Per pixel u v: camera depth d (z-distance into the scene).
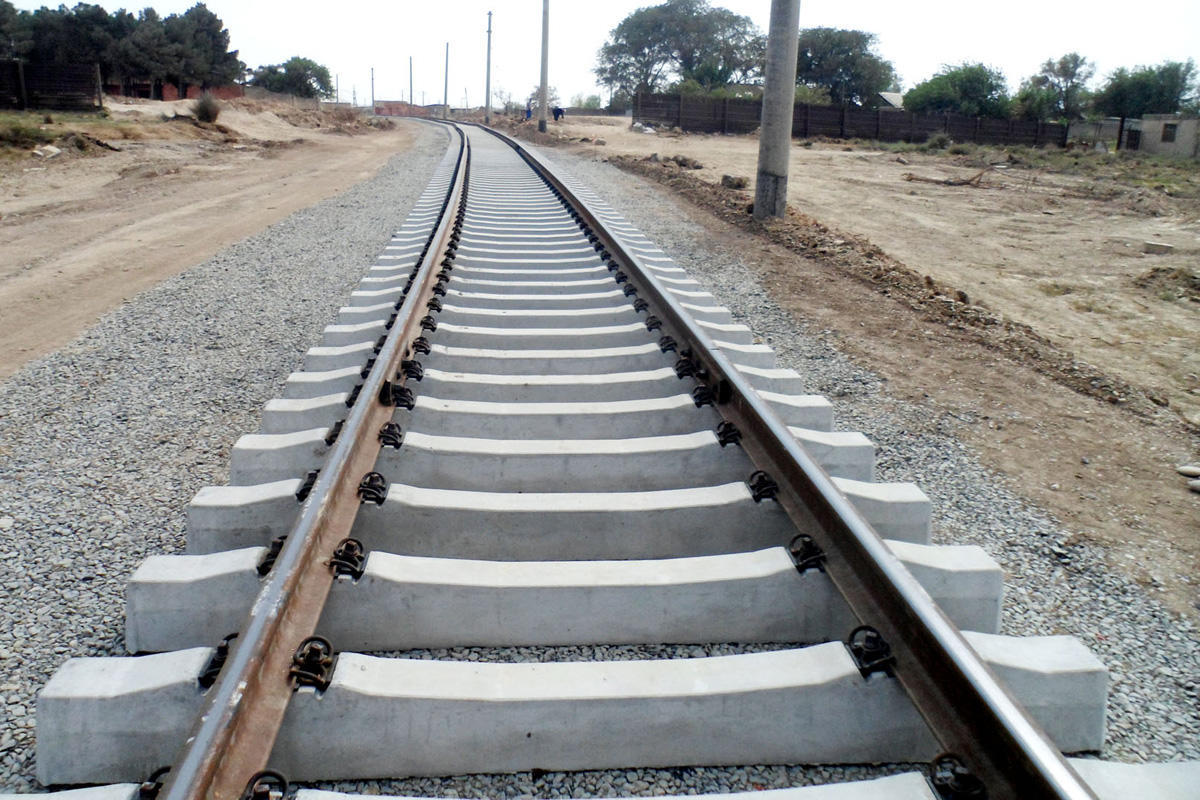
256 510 3.40
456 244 8.77
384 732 2.40
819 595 2.98
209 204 15.16
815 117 42.34
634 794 2.39
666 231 12.03
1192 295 11.04
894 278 9.12
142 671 2.45
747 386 4.07
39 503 4.04
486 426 4.39
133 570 3.46
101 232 12.38
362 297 6.91
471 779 2.43
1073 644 2.75
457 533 3.38
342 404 4.44
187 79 57.28
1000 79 60.22
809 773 2.49
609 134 39.09
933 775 2.19
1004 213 18.53
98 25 54.75
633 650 2.95
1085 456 5.13
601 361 5.37
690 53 86.38
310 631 2.53
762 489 3.46
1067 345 8.60
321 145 31.17
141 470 4.45
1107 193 22.20
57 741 2.36
